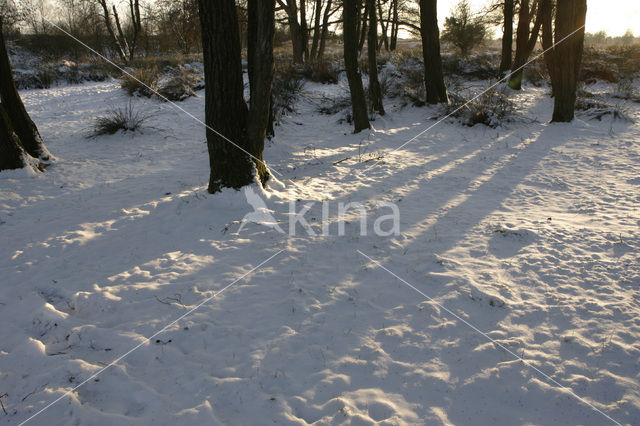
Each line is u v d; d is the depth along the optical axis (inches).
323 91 618.2
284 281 155.9
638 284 142.9
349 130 446.9
